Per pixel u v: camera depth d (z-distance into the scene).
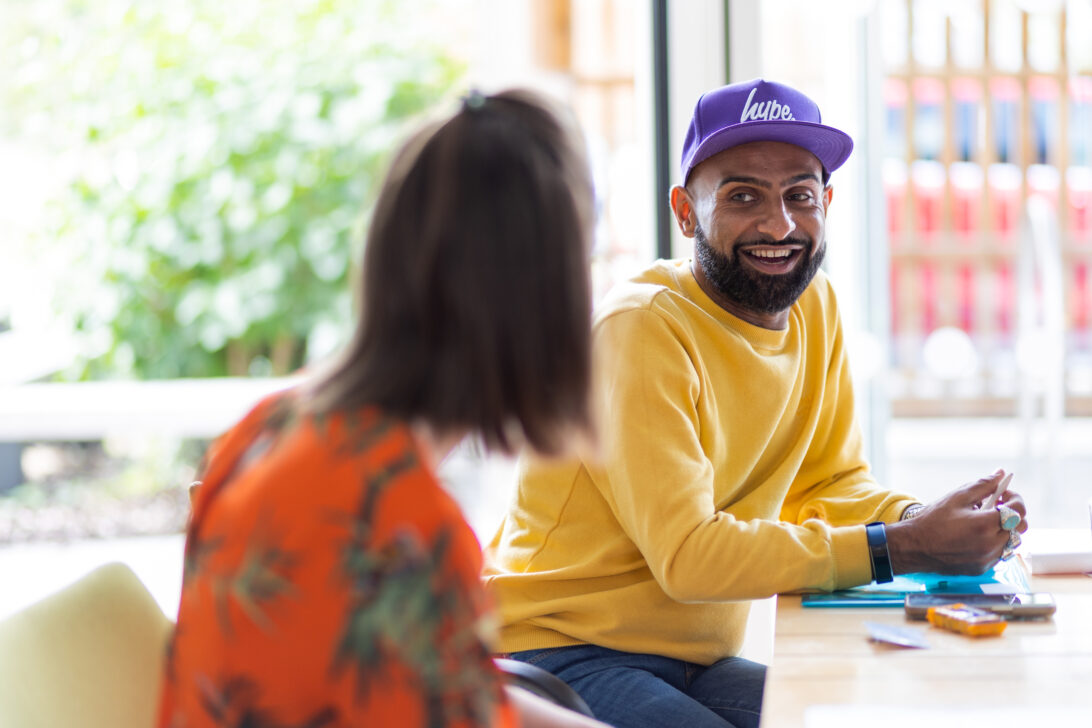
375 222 0.85
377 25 4.78
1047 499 2.81
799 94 1.60
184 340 4.86
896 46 2.70
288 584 0.79
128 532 4.48
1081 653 1.13
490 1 3.11
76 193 4.76
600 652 1.51
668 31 2.40
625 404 1.44
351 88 4.74
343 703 0.78
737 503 1.61
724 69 2.39
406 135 0.88
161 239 4.71
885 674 1.08
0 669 1.05
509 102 0.89
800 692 1.04
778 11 2.46
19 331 4.83
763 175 1.52
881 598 1.32
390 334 0.84
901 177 2.73
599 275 2.85
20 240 4.80
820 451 1.76
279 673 0.80
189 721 0.84
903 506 1.59
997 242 2.78
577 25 3.03
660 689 1.44
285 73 4.71
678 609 1.52
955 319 2.78
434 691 0.76
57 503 4.72
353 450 0.81
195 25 4.70
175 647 0.87
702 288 1.60
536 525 1.56
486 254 0.83
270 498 0.81
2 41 4.72
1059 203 2.80
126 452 5.00
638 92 2.51
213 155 4.68
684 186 1.63
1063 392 2.82
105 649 1.17
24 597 3.59
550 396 0.85
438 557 0.78
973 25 2.73
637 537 1.42
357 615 0.77
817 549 1.34
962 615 1.20
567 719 1.18
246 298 4.75
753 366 1.57
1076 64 2.77
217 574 0.82
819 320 1.72
